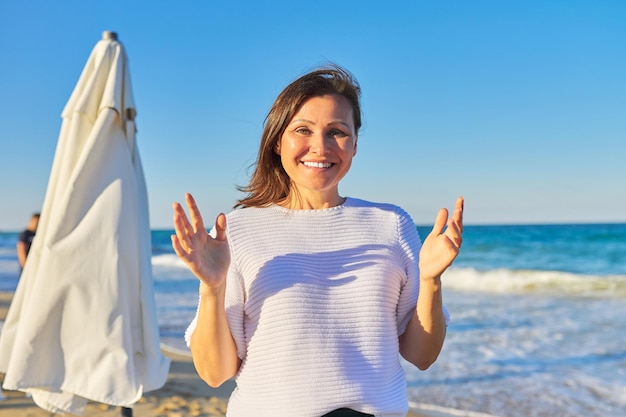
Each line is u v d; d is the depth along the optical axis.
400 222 2.14
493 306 14.59
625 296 16.30
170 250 45.56
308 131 2.04
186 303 15.36
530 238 36.34
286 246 2.02
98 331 4.04
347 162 2.07
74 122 4.38
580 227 47.50
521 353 9.15
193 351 1.96
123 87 4.47
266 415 1.88
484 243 34.47
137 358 4.26
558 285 18.94
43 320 4.02
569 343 9.87
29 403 6.05
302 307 1.91
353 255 2.03
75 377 4.02
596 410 6.42
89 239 4.11
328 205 2.15
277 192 2.17
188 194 1.80
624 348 9.39
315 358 1.88
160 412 6.11
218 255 1.86
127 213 4.22
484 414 6.30
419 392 7.19
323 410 1.86
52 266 4.06
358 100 2.15
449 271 21.30
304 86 2.03
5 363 4.32
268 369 1.90
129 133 4.43
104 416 5.84
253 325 1.96
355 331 1.93
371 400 1.88
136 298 4.26
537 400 6.78
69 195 4.11
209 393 6.91
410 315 2.10
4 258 40.47
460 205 1.91
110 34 4.61
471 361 8.69
